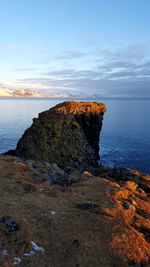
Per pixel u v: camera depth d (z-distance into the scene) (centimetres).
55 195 2448
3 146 9362
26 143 6266
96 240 1736
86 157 6438
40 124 6425
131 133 12750
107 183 3128
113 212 2167
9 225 1614
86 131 7350
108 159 8019
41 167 3441
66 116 6600
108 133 12769
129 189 3259
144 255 1712
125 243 1769
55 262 1459
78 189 2762
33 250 1501
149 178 4147
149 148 9500
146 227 2077
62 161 6072
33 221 1805
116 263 1575
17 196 2236
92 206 2214
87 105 7475
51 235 1689
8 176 2747
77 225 1864
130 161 7825
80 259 1520
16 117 19050
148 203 2927
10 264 1348
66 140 6266
